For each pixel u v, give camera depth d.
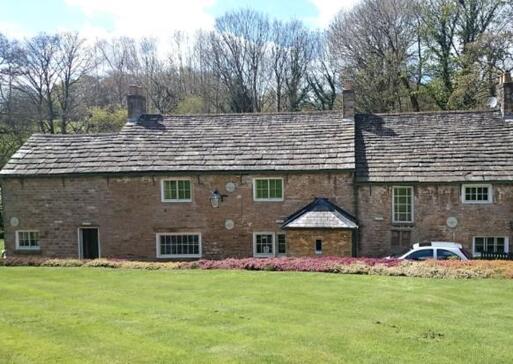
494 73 36.22
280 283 14.82
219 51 57.72
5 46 44.59
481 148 22.62
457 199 21.81
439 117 24.91
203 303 12.24
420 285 14.48
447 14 41.06
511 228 21.39
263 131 25.14
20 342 9.25
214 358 8.49
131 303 12.26
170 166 23.25
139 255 23.69
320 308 11.77
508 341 9.44
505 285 14.45
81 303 12.27
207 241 23.39
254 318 10.88
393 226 22.28
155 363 8.29
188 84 61.16
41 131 49.25
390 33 45.91
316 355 8.66
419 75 44.69
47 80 49.19
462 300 12.62
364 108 46.31
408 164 22.56
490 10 40.44
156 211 23.55
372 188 22.36
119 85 62.09
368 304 12.18
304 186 22.78
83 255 24.11
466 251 20.61
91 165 23.75
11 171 23.72
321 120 25.42
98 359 8.43
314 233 21.36
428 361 8.45
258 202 23.02
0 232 36.81
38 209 24.00
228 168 22.95
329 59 52.03
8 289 14.09
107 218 23.73
